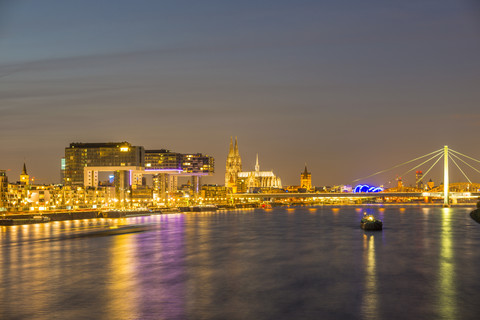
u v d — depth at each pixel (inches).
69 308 3063.5
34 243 6378.0
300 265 4512.8
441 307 3019.2
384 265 4471.0
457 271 4153.5
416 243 6176.2
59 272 4207.7
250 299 3238.2
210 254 5280.5
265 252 5438.0
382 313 2903.5
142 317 2866.6
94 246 6038.4
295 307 3043.8
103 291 3484.3
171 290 3503.9
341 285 3629.4
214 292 3437.5
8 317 2898.6
